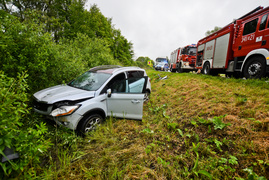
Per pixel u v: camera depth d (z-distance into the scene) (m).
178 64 14.73
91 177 1.98
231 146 2.26
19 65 3.75
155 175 1.97
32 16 4.37
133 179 1.94
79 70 5.47
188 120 3.26
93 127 3.13
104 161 2.27
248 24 5.38
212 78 6.30
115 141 2.82
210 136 2.59
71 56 6.08
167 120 3.50
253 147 2.09
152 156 2.34
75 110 2.80
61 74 5.01
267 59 4.42
